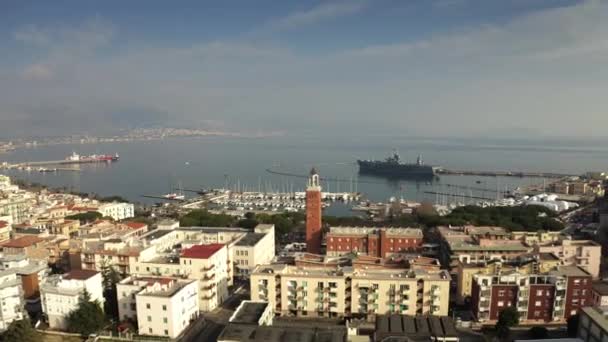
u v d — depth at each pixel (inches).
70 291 5605.3
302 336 4298.7
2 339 5022.1
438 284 5787.4
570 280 5885.8
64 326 5644.7
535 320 5935.0
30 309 6190.9
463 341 5310.0
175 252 7293.3
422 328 4697.3
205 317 6136.8
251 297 6230.3
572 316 5477.4
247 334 4328.3
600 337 4692.4
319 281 6033.5
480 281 5890.8
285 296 6131.9
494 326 5777.6
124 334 5447.8
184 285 5787.4
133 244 7332.7
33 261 6870.1
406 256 7583.7
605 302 5757.9
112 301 6112.2
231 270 7426.2
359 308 5974.4
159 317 5383.9
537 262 6505.9
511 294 5890.8
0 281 5605.3
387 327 4719.5
